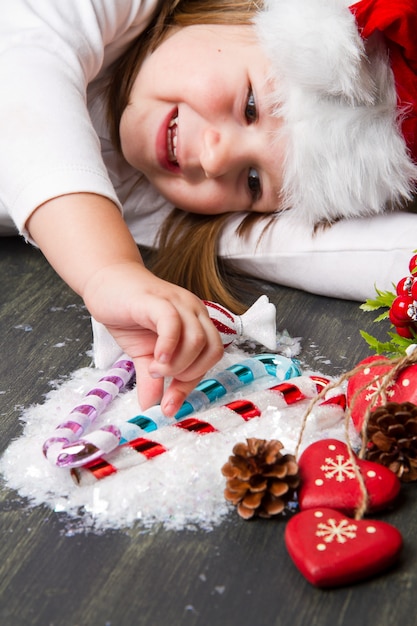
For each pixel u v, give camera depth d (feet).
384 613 1.70
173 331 1.91
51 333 2.36
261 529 1.84
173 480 1.90
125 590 1.74
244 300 2.52
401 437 1.89
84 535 1.83
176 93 2.47
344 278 2.46
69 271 2.10
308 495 1.82
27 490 1.92
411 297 2.10
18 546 1.82
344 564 1.71
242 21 2.52
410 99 2.37
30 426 2.06
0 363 2.25
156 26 2.58
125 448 1.94
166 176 2.58
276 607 1.71
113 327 2.04
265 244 2.55
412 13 2.31
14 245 2.74
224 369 2.19
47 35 2.41
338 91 2.31
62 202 2.16
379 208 2.46
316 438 2.00
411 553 1.80
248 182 2.55
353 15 2.32
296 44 2.28
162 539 1.82
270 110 2.41
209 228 2.61
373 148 2.35
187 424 1.99
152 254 2.74
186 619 1.69
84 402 2.05
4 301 2.48
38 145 2.22
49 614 1.71
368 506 1.82
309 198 2.43
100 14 2.49
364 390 2.00
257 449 1.84
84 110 2.34
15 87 2.31
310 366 2.24
